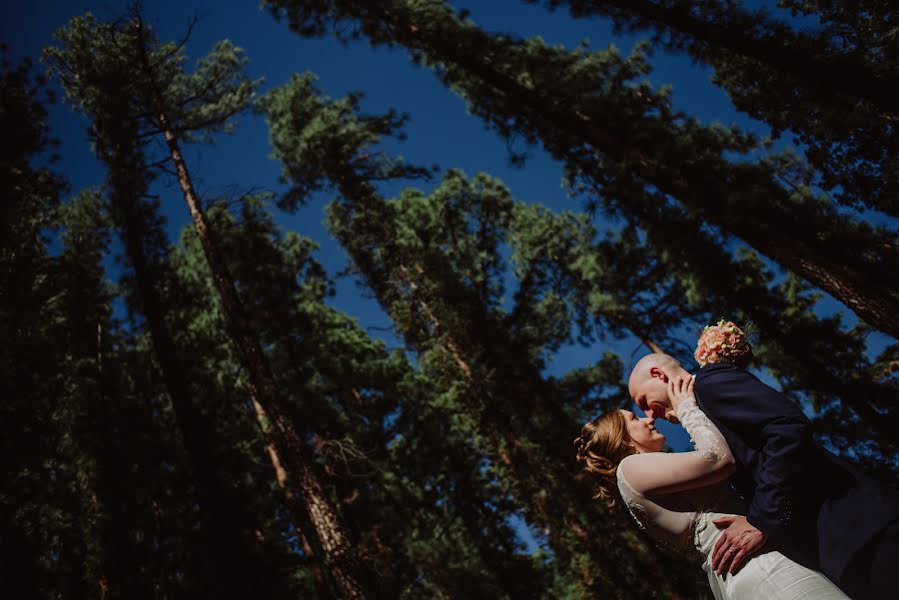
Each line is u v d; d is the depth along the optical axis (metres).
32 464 11.74
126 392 18.48
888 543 1.35
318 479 9.71
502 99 15.28
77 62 16.36
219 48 18.09
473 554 22.30
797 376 16.70
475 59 14.80
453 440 24.36
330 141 22.67
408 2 15.12
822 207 11.38
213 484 12.02
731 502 1.67
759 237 10.83
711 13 10.31
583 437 2.04
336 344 23.47
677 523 1.70
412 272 20.97
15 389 11.52
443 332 19.55
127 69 16.70
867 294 9.66
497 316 23.83
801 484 1.47
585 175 15.19
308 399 20.67
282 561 14.17
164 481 16.27
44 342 12.65
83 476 14.59
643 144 12.66
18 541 10.85
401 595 17.73
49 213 14.59
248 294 21.98
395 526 18.88
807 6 13.65
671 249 14.92
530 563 22.80
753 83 13.95
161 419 19.06
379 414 23.56
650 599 14.20
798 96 13.63
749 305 15.75
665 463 1.70
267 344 22.05
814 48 9.88
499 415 18.27
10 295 12.08
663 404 1.91
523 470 17.36
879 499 1.42
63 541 13.06
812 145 15.85
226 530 11.76
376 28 16.30
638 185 13.77
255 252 22.08
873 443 15.96
